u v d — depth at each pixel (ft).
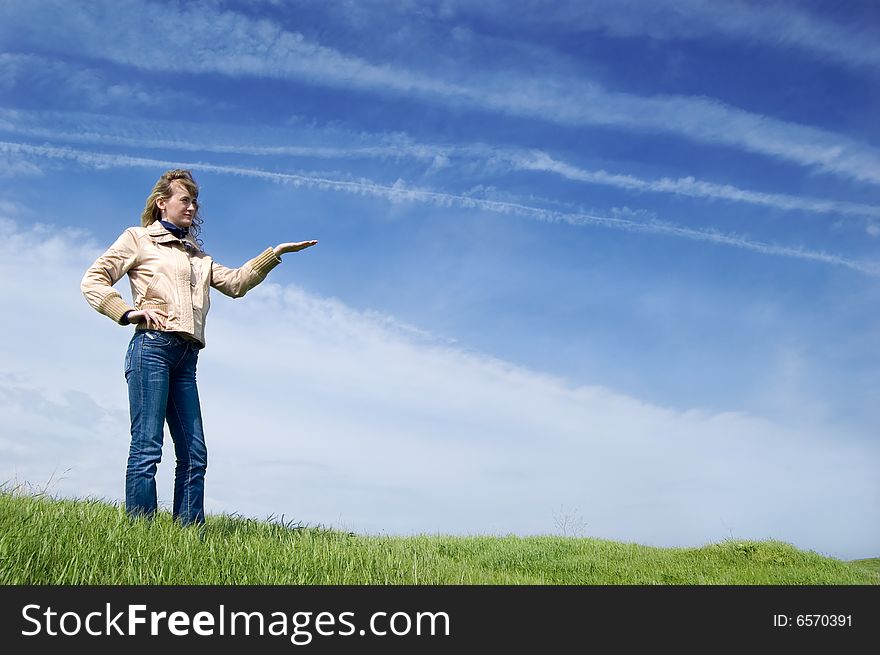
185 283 16.87
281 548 16.98
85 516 15.56
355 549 18.66
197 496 17.16
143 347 16.10
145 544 14.33
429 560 20.30
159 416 16.28
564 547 30.53
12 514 14.53
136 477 15.96
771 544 31.65
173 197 17.70
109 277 16.25
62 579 12.57
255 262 18.84
